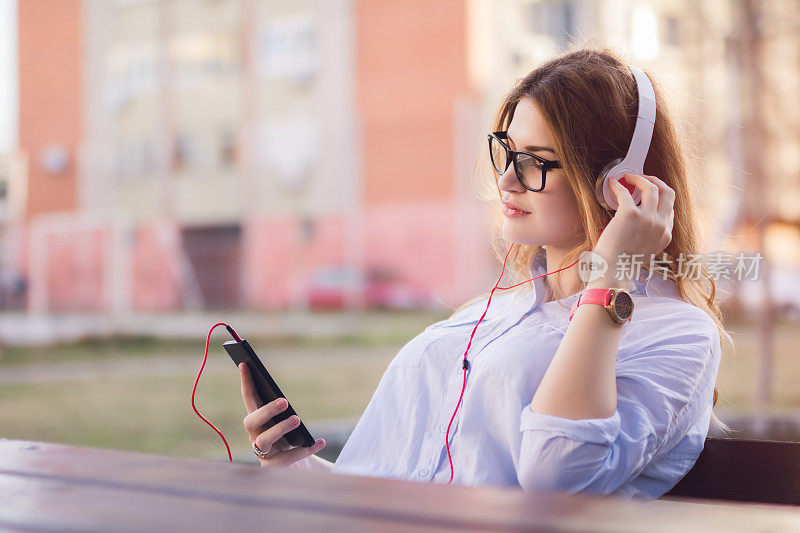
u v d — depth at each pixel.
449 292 36.44
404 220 37.41
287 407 2.56
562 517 1.18
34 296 41.72
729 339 2.71
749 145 10.09
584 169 2.45
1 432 9.92
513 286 2.86
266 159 39.84
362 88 37.91
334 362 18.62
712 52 10.48
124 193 42.31
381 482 1.42
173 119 41.25
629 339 2.39
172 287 40.78
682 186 2.58
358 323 29.06
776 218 10.55
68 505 1.28
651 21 10.43
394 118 37.38
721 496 2.39
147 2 41.56
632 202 2.27
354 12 37.88
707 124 9.31
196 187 41.09
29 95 43.84
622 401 2.23
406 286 37.22
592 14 31.41
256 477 1.47
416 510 1.23
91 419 10.93
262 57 39.69
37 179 43.56
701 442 2.41
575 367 2.13
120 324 26.44
